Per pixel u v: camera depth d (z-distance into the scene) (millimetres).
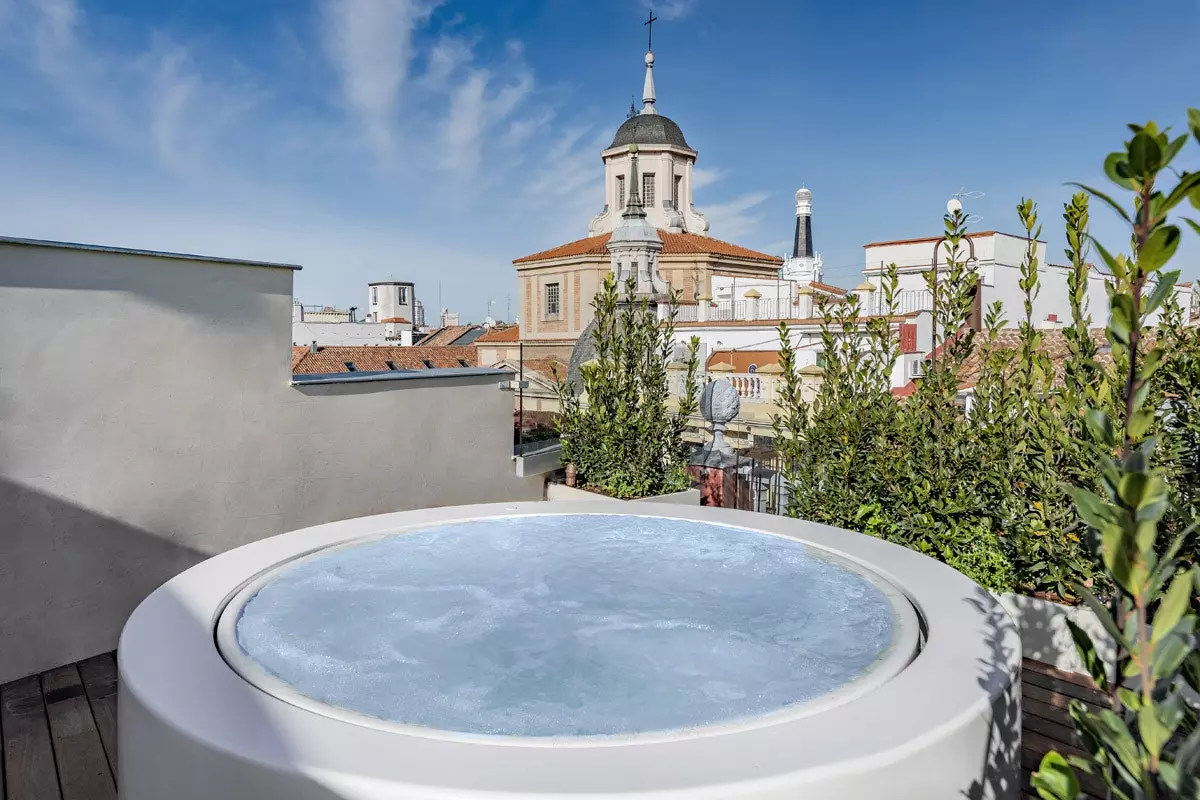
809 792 1800
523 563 4121
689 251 29906
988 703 2201
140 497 4516
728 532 4469
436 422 6281
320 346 30578
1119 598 1162
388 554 4180
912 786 1948
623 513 4770
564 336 31703
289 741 1958
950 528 4605
